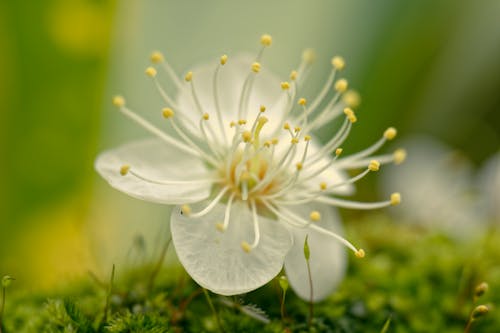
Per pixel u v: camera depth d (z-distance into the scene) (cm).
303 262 11
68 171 13
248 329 11
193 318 11
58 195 13
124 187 11
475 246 12
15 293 11
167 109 11
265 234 11
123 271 11
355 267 12
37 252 13
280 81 12
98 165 11
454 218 13
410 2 14
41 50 13
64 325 10
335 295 11
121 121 14
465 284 12
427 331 11
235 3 15
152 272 11
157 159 11
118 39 13
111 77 13
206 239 11
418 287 12
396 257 12
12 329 11
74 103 13
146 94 14
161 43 15
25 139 13
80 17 13
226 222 11
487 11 14
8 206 13
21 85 13
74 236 13
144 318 10
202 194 11
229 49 15
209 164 12
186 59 15
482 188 14
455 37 14
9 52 13
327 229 11
